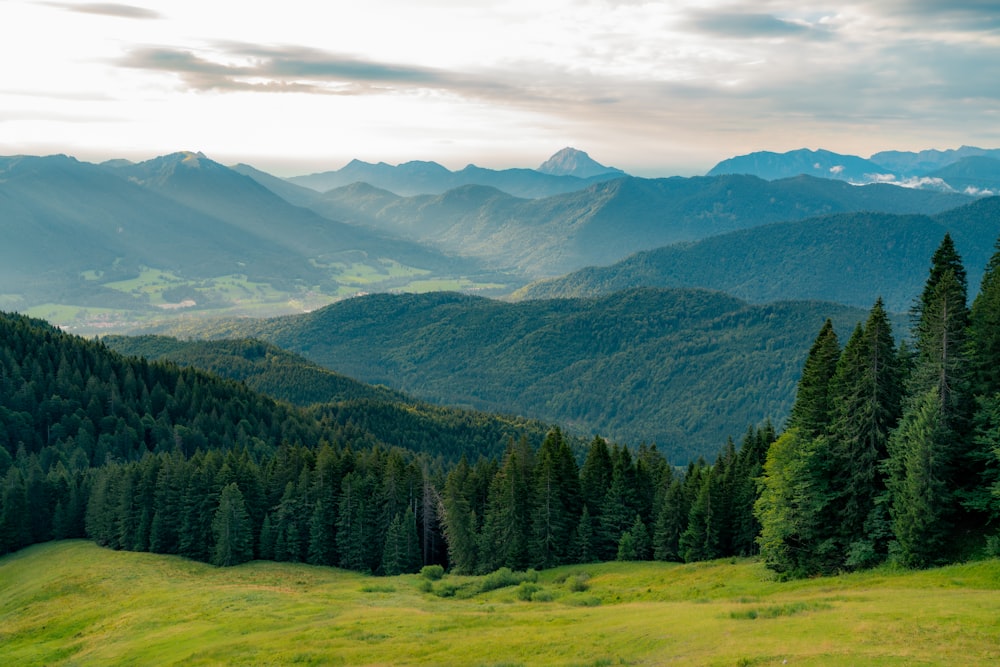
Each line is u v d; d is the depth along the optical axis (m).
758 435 95.06
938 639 30.86
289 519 106.94
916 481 50.44
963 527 52.94
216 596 68.81
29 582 90.69
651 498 94.88
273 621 56.06
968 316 60.34
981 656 28.45
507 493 90.06
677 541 84.69
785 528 59.41
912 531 50.62
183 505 105.81
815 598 45.47
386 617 54.09
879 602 39.53
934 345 55.19
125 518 108.19
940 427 51.19
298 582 89.31
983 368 54.62
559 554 89.44
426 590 76.69
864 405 56.84
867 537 56.09
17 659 59.56
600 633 41.69
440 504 104.19
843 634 33.31
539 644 41.00
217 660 46.09
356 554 102.12
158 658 49.62
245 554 102.94
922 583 46.03
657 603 52.78
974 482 53.03
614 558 90.81
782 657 31.05
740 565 68.44
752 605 44.41
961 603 36.56
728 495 81.19
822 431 60.59
